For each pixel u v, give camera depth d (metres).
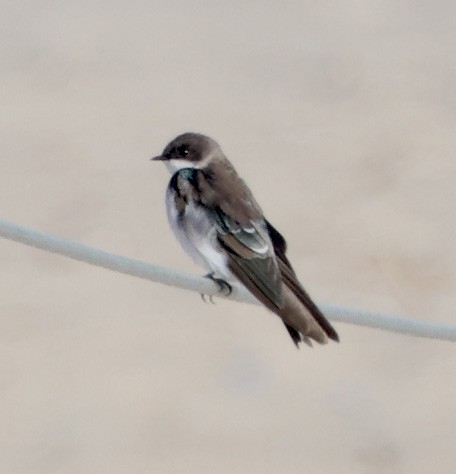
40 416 13.95
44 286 16.00
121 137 20.05
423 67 22.25
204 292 8.48
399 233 17.44
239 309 15.64
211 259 8.80
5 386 14.37
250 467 13.24
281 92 21.64
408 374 14.78
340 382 14.60
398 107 21.05
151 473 13.13
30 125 20.19
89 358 14.81
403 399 14.41
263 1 24.77
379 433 13.88
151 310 15.60
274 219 17.81
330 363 14.89
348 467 13.35
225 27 23.83
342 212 17.97
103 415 13.95
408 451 13.62
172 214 9.08
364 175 18.98
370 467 13.38
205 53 22.94
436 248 17.09
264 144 20.05
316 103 21.28
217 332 15.28
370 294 16.25
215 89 21.75
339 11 24.23
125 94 21.42
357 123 20.55
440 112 20.88
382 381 14.65
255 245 8.70
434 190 18.56
